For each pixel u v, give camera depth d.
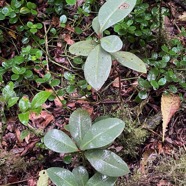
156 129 0.52
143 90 0.52
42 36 0.60
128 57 0.41
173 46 0.58
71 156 0.48
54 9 0.60
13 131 0.52
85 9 0.59
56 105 0.54
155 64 0.52
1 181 0.48
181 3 0.63
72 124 0.44
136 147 0.50
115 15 0.39
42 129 0.51
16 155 0.50
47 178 0.48
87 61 0.39
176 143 0.51
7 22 0.60
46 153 0.50
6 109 0.52
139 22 0.56
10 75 0.56
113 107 0.54
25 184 0.48
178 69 0.54
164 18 0.61
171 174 0.47
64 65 0.58
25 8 0.57
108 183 0.42
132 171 0.48
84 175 0.43
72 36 0.60
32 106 0.44
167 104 0.51
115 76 0.56
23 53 0.53
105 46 0.38
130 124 0.51
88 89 0.54
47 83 0.55
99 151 0.42
